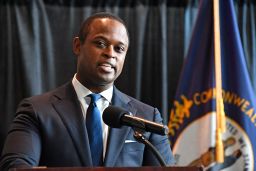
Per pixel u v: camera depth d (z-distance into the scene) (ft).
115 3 25.41
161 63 24.82
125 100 13.15
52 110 12.26
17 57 24.62
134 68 24.79
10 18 24.67
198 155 21.61
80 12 25.17
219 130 20.79
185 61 22.57
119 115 10.60
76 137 11.93
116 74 12.63
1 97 24.21
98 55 12.34
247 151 21.48
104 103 12.81
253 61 25.30
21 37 24.44
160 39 25.12
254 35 25.63
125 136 12.28
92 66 12.38
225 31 22.70
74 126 12.09
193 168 8.99
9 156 11.09
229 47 22.49
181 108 22.20
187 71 22.41
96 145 12.09
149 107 13.35
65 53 24.85
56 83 24.66
